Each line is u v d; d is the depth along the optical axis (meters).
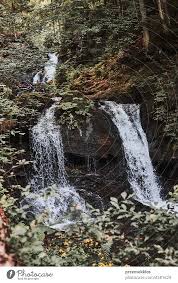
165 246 2.90
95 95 7.61
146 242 2.99
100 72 8.49
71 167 6.76
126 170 6.74
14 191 5.61
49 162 6.70
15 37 8.65
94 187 6.57
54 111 7.03
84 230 2.96
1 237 2.55
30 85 8.02
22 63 7.75
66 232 3.29
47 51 8.67
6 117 6.08
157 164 6.67
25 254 2.49
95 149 6.74
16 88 7.70
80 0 8.45
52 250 3.35
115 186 6.57
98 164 6.77
